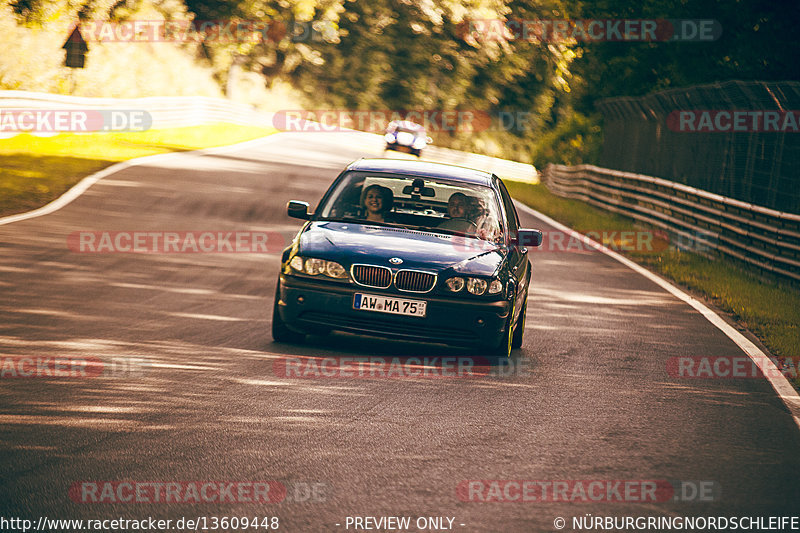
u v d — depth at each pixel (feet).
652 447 66.64
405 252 93.76
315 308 91.66
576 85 374.84
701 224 201.77
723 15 278.87
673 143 258.16
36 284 116.26
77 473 53.78
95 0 482.28
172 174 270.05
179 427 63.93
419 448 63.05
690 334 115.24
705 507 54.54
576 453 64.13
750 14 272.72
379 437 65.00
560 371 91.04
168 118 433.07
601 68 321.52
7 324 93.71
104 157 294.87
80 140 333.83
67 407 66.69
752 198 196.34
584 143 402.11
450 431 67.62
